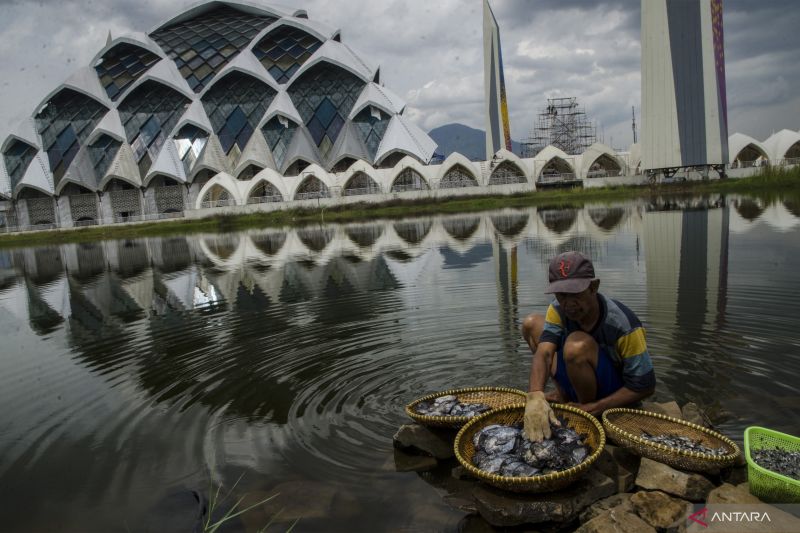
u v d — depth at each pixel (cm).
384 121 5706
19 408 432
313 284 945
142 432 370
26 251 2916
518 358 463
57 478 317
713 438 290
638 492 266
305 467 312
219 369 493
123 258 1912
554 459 273
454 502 279
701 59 3497
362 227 2536
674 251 1006
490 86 5009
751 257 883
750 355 432
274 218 3991
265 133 5584
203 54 6153
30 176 5266
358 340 548
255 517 269
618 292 682
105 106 5781
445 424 320
